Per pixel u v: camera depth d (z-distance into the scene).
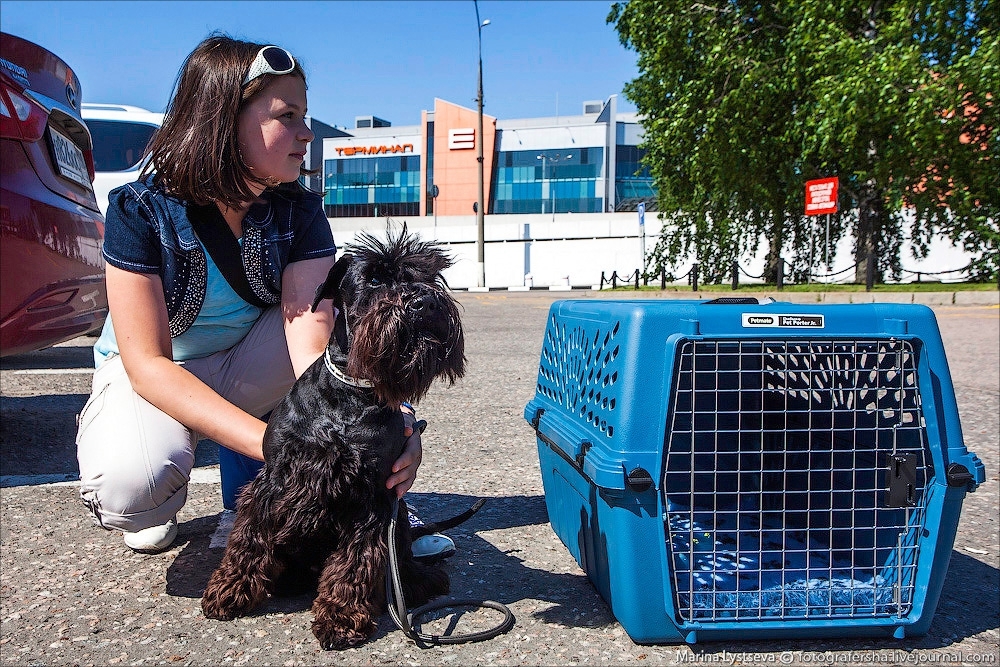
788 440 2.54
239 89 2.10
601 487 1.92
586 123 62.94
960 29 13.73
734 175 16.09
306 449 1.94
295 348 2.46
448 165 59.91
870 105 13.09
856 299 14.36
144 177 2.31
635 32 16.89
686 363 2.50
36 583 2.35
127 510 2.25
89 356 7.50
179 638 2.01
